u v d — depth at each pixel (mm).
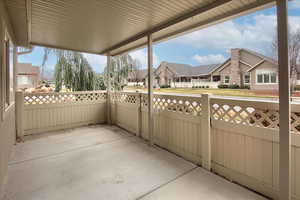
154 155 3160
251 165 2137
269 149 1971
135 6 2436
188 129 2963
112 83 6668
